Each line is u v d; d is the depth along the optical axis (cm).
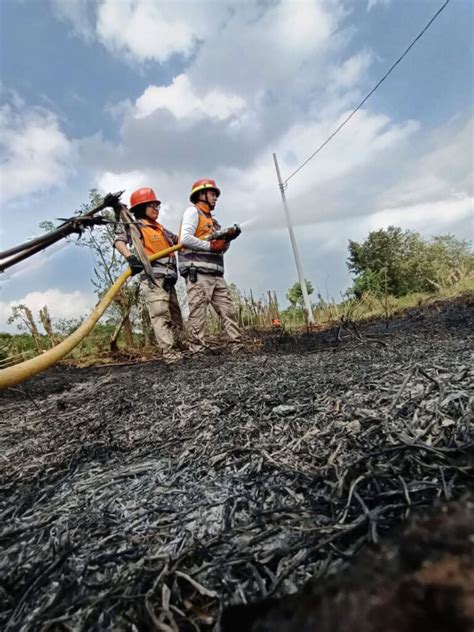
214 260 538
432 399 142
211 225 536
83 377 498
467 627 33
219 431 161
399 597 36
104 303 180
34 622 69
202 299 528
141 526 98
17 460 170
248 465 123
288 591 66
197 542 86
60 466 155
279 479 111
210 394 235
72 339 148
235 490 109
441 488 84
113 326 920
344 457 113
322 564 69
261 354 439
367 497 90
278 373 273
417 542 39
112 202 239
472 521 39
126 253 494
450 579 35
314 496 98
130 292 799
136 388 314
